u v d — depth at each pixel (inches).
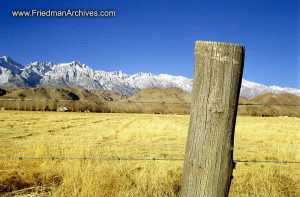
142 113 3427.7
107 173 218.8
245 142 696.4
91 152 283.6
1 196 196.4
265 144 640.4
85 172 209.2
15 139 673.6
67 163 236.1
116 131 986.1
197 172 121.6
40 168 231.5
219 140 119.6
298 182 241.1
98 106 4178.2
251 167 261.9
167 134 852.6
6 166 228.7
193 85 124.6
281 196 210.7
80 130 1053.8
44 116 2255.2
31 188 208.5
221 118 119.0
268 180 234.5
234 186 222.2
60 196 190.2
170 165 265.4
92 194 185.3
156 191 204.1
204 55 119.5
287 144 615.5
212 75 118.6
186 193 124.3
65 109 3873.0
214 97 118.6
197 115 121.3
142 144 618.2
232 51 118.3
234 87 119.6
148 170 249.6
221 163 120.5
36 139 679.7
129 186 210.2
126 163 264.2
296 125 1624.0
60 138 724.0
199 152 121.0
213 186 120.8
